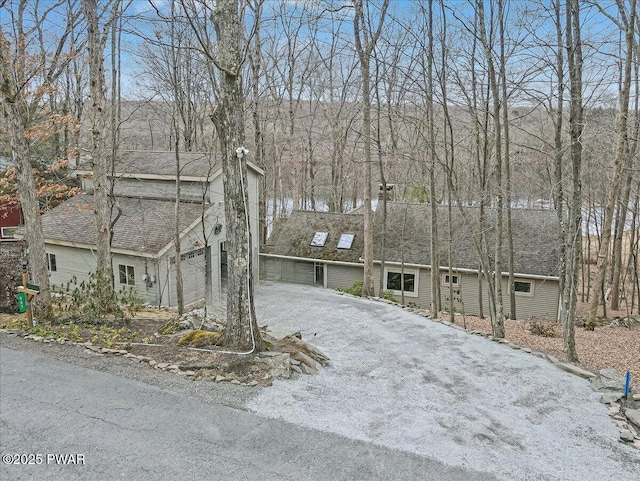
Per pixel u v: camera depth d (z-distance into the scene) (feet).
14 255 32.99
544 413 21.54
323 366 25.64
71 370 21.66
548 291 54.95
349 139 89.97
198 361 22.80
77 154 50.57
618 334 45.78
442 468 16.34
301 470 15.52
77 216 54.90
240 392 20.45
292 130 83.82
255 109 68.54
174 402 19.20
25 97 39.78
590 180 56.34
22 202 28.63
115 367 22.08
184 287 50.42
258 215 65.72
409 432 18.66
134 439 16.63
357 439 17.70
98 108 34.42
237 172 23.32
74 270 51.67
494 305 40.19
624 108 37.86
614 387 24.41
